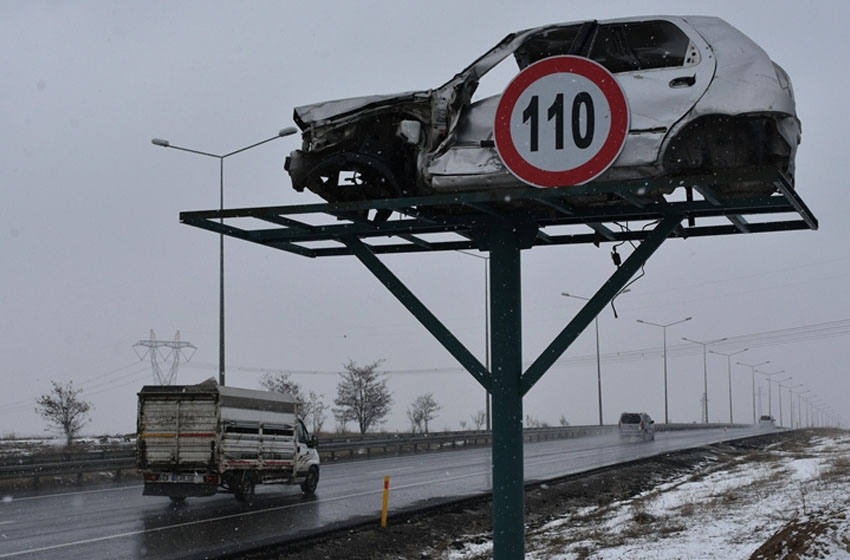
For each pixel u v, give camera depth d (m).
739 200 8.10
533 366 8.94
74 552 15.30
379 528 18.67
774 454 44.91
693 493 24.95
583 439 71.56
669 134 7.57
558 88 7.82
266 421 24.41
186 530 18.09
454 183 8.14
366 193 9.38
